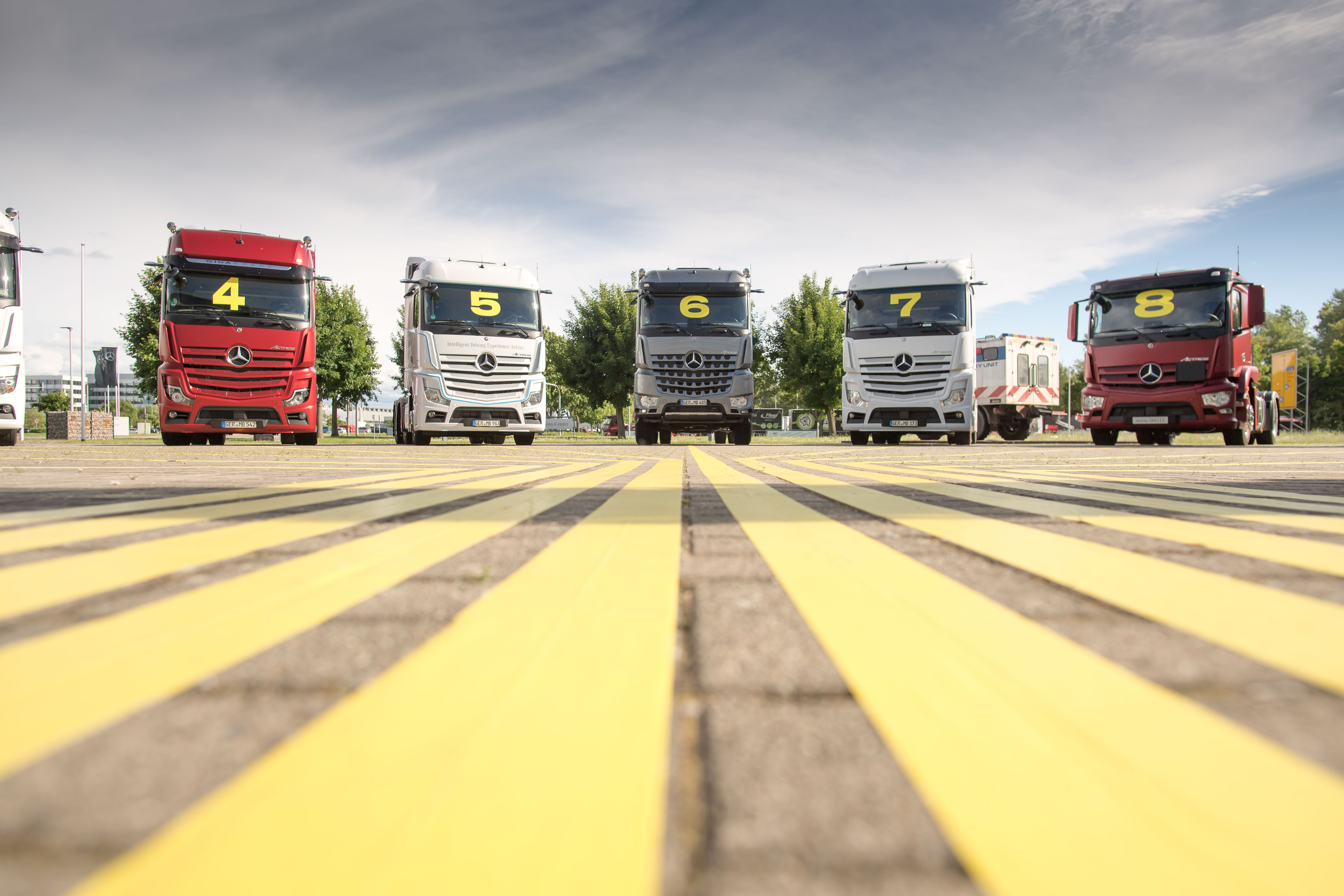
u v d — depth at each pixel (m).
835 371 37.06
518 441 16.27
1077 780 0.46
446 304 13.61
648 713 0.57
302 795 0.44
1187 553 1.41
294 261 12.16
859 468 4.89
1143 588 1.07
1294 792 0.44
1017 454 8.18
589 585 1.08
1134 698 0.61
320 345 33.84
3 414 11.23
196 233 11.83
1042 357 22.92
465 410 13.56
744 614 0.93
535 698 0.60
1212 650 0.76
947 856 0.37
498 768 0.47
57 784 0.45
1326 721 0.57
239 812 0.42
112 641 0.77
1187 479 3.70
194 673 0.67
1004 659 0.72
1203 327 12.50
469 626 0.84
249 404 11.79
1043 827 0.40
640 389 14.34
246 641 0.78
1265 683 0.66
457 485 3.19
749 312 14.46
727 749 0.52
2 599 0.97
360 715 0.57
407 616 0.90
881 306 13.93
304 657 0.73
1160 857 0.37
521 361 13.80
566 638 0.79
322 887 0.33
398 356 39.47
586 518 1.98
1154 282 13.02
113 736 0.53
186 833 0.39
